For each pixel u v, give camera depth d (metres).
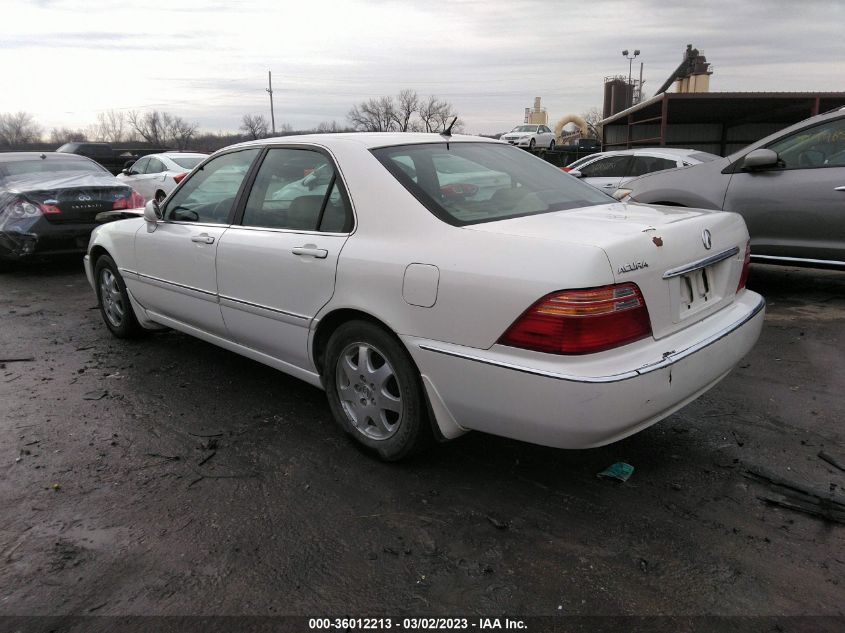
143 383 4.40
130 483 3.09
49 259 8.38
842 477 3.00
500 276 2.53
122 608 2.26
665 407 2.63
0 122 76.06
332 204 3.28
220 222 3.99
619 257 2.46
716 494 2.89
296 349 3.51
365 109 60.66
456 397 2.73
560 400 2.41
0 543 2.64
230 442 3.50
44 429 3.70
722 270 3.10
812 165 5.84
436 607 2.25
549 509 2.81
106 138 76.56
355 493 2.97
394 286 2.85
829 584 2.31
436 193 3.05
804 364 4.46
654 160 9.89
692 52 31.12
